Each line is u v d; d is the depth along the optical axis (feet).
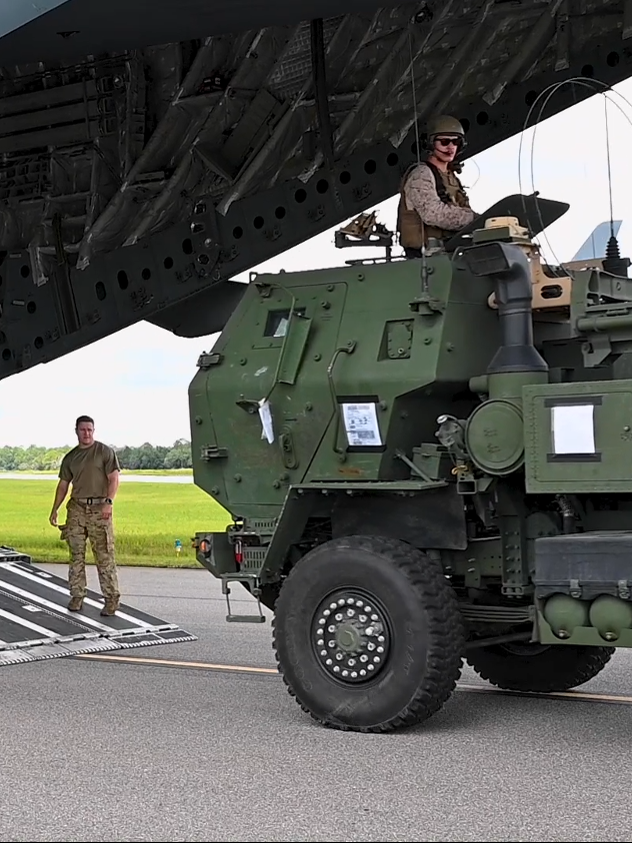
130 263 46.65
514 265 22.20
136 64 43.39
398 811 17.57
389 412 23.91
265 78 41.78
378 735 22.57
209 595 45.19
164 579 50.67
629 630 20.49
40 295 48.88
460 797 18.29
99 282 47.39
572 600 21.04
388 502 24.17
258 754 21.13
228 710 25.03
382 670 22.56
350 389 24.34
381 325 24.58
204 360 26.73
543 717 24.29
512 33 38.86
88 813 17.58
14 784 19.22
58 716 24.49
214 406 26.37
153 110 44.16
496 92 40.16
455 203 27.55
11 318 49.60
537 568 21.27
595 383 20.92
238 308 27.02
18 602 35.04
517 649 26.84
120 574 52.80
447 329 23.80
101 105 45.03
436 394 24.06
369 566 22.66
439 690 22.18
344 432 24.56
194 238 45.16
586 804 17.87
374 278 25.20
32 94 46.26
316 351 25.17
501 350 22.47
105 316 47.39
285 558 25.27
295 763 20.45
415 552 22.95
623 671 29.63
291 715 24.50
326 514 25.08
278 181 44.29
